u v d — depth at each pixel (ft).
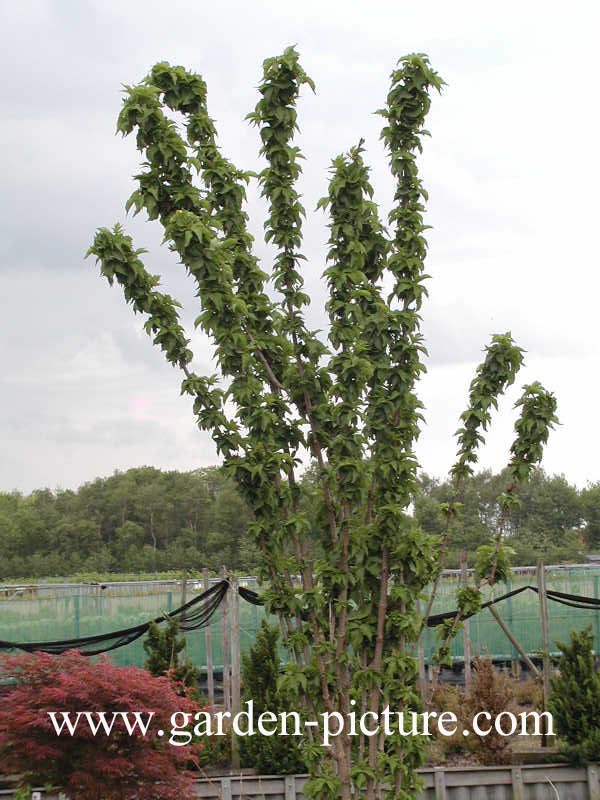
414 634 23.09
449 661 24.64
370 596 23.44
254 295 23.63
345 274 23.15
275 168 23.95
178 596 61.57
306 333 23.45
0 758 29.76
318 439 23.27
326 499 22.94
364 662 23.32
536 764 44.01
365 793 23.41
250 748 43.75
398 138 24.48
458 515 24.81
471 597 24.64
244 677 45.52
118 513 171.42
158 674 45.83
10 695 30.83
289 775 42.19
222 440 22.72
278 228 23.68
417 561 22.70
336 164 23.76
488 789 43.09
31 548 165.58
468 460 24.75
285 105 23.89
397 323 23.09
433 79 24.21
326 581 22.97
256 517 23.06
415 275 23.88
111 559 155.33
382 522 22.63
